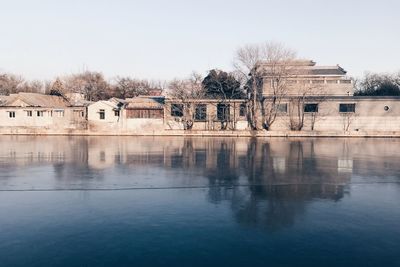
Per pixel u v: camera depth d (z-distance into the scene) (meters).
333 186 12.84
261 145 29.38
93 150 24.83
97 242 7.33
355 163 18.78
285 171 16.06
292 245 7.22
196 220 8.73
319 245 7.23
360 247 7.14
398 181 13.84
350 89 48.09
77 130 41.66
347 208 9.90
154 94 70.56
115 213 9.27
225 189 12.20
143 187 12.45
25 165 17.55
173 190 11.99
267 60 42.56
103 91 73.00
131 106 43.56
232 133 39.78
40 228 8.13
